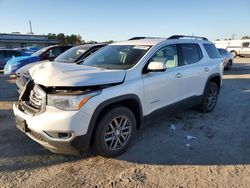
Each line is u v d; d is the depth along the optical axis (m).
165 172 3.54
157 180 3.35
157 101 4.51
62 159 3.90
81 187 3.21
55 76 3.56
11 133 4.85
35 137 3.65
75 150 3.55
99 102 3.53
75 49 8.69
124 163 3.79
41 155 4.02
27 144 4.39
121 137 4.00
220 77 6.44
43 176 3.45
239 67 19.41
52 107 3.43
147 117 4.36
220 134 4.91
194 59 5.61
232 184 3.26
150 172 3.54
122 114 3.90
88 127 3.48
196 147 4.32
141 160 3.87
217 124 5.48
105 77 3.71
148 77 4.29
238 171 3.57
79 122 3.39
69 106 3.38
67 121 3.34
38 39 53.03
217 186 3.22
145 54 4.41
